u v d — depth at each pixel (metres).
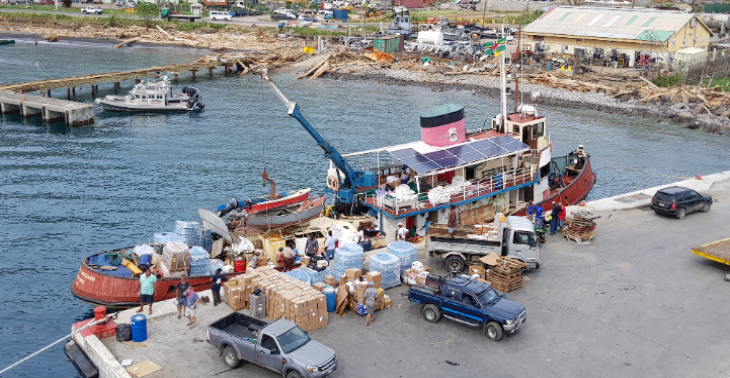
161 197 54.59
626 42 105.94
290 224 36.94
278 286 29.81
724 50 105.69
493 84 103.88
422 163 38.34
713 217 43.41
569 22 114.94
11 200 53.03
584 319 30.34
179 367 26.02
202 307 30.70
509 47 122.88
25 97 88.25
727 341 28.66
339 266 33.12
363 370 26.12
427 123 40.28
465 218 40.59
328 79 115.06
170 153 68.12
